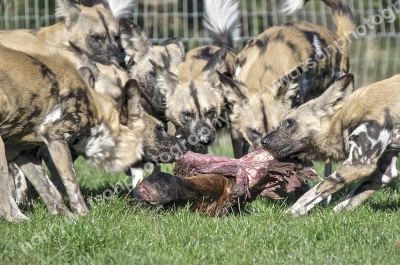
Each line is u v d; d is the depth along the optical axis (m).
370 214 9.94
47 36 15.34
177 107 13.13
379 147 10.16
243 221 9.43
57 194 10.50
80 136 10.41
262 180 10.51
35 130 10.10
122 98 10.80
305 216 9.93
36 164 10.59
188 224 9.17
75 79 10.31
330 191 10.27
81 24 15.34
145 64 14.20
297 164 10.97
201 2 23.91
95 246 8.28
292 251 8.03
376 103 10.25
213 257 7.85
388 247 8.16
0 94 9.41
